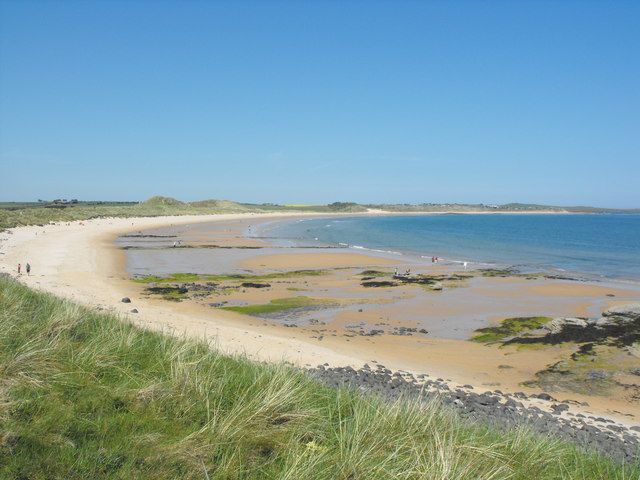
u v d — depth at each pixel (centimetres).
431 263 4403
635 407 1338
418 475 448
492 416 1091
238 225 10575
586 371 1584
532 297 2853
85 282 2780
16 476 362
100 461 399
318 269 3831
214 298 2609
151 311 2103
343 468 443
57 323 777
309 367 1406
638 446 951
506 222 15350
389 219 17575
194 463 416
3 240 4525
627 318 2162
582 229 10881
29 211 8475
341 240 7194
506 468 509
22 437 407
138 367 657
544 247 6294
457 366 1633
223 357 834
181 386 575
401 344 1883
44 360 581
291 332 1972
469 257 5078
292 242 6525
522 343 1909
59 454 397
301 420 542
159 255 4528
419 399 676
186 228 9006
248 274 3500
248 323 2091
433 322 2252
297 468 431
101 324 863
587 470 604
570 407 1306
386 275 3544
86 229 6956
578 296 2898
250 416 511
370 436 518
